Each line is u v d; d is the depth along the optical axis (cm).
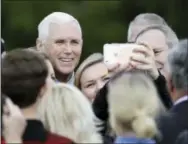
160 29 908
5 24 2322
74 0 2439
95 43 2389
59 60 859
